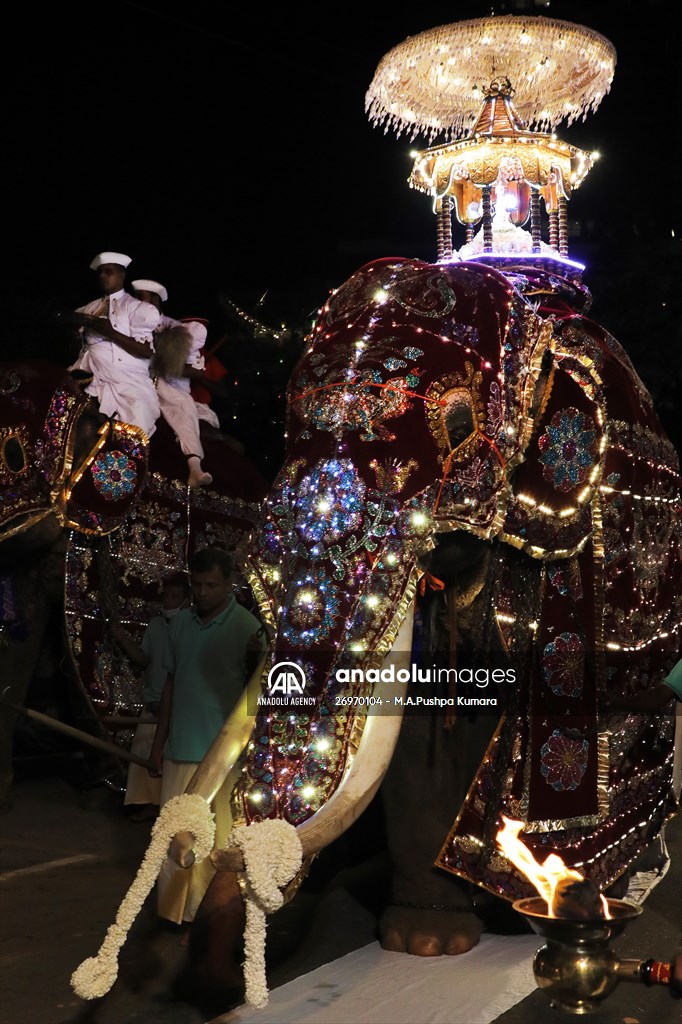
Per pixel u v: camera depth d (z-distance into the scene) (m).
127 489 6.57
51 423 6.32
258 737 3.02
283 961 4.08
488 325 3.92
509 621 4.23
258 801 2.91
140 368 6.81
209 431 7.56
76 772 7.40
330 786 2.96
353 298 4.01
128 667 6.67
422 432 3.54
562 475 4.14
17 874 5.17
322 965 4.00
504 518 3.79
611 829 4.31
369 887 4.98
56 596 6.54
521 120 5.52
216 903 2.87
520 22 4.95
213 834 2.81
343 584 3.24
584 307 4.75
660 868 4.84
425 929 4.10
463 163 4.79
